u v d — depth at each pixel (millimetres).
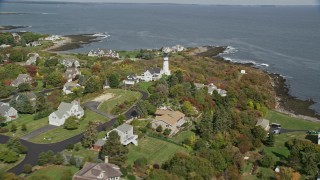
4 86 174375
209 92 177250
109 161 105938
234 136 130000
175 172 101000
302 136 138500
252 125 140875
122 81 194250
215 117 137625
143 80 199875
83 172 94000
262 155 120938
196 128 138125
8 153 107062
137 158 111438
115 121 142750
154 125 134750
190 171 101812
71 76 198625
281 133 142500
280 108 177875
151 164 108438
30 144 120875
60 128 135250
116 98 166500
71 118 136125
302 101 188875
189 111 150625
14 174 95812
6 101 163125
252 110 158750
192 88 175000
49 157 105500
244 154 121250
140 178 99688
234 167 108250
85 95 168750
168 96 171125
